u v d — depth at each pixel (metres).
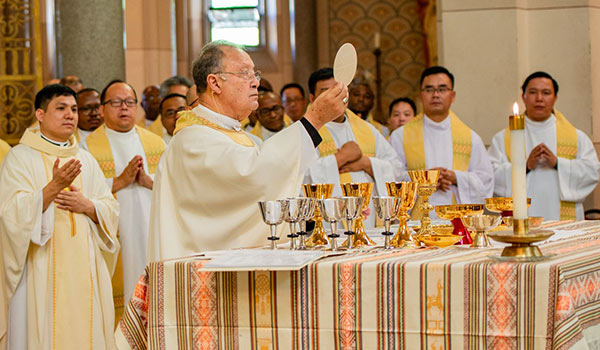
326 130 5.15
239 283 2.51
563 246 2.66
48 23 9.46
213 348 2.54
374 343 2.36
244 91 3.43
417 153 5.61
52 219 4.50
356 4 11.77
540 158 5.79
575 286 2.23
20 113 9.27
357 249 2.80
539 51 6.91
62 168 4.43
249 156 3.14
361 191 3.01
